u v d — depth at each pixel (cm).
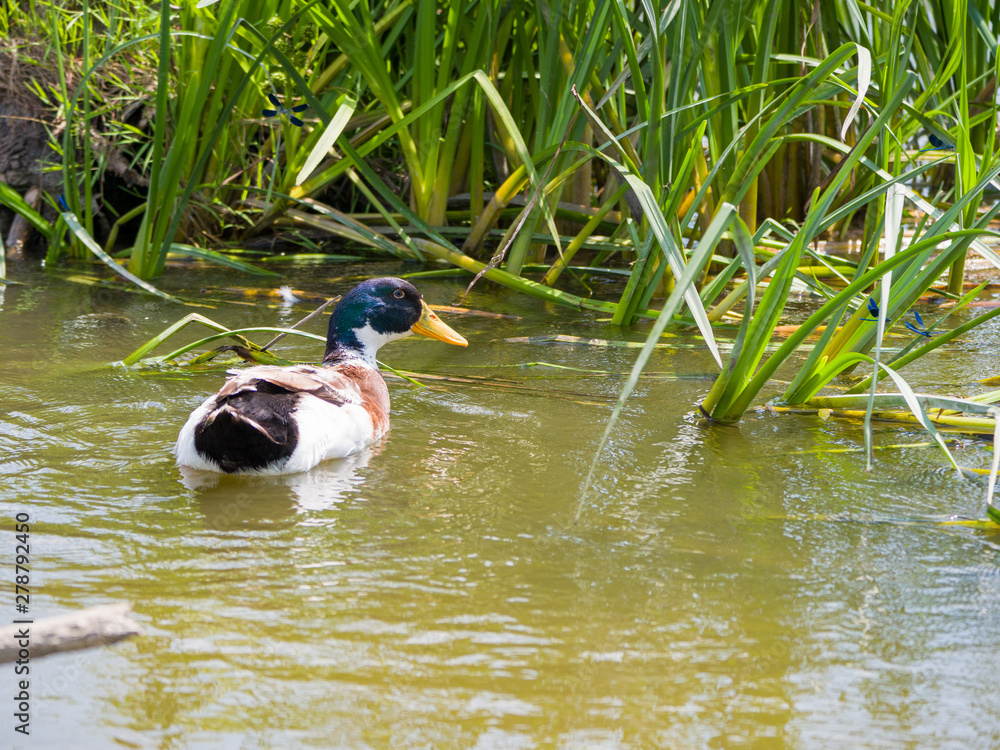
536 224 1029
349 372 646
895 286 638
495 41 1083
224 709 325
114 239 1140
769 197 1209
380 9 1219
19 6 1211
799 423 655
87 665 347
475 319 937
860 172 1155
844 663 362
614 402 693
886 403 644
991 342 853
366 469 553
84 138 1149
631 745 313
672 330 904
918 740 319
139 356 727
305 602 395
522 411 670
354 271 1120
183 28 1078
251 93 1142
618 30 896
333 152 1180
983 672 358
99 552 435
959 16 753
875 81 1026
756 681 349
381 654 359
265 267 1136
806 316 934
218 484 524
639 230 960
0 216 1225
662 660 361
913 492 536
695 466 571
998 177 709
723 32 867
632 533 473
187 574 416
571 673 350
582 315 955
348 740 312
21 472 531
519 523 481
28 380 702
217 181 1188
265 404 544
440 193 1142
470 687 340
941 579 430
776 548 459
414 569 427
